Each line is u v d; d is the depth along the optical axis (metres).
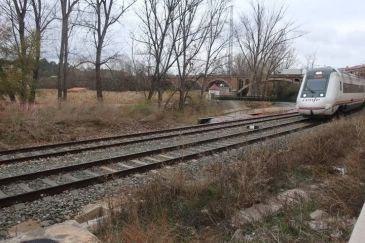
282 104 47.22
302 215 5.13
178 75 30.27
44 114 16.89
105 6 26.27
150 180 6.91
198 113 29.81
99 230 4.83
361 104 33.19
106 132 17.56
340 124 13.06
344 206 5.41
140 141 13.74
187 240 4.72
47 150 12.03
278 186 7.00
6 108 16.31
